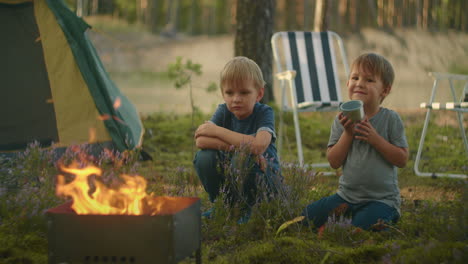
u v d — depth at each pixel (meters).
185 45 26.70
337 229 2.26
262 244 2.13
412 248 2.02
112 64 19.48
